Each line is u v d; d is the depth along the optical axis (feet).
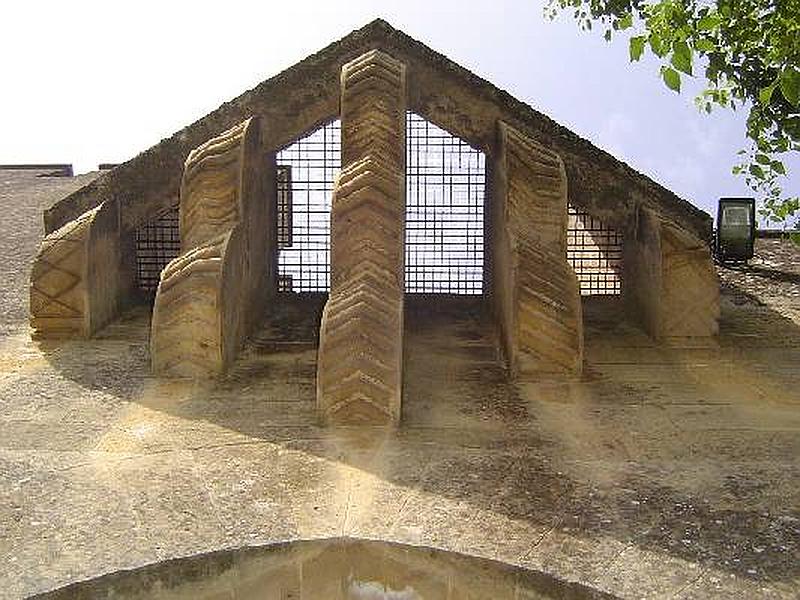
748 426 19.07
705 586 12.46
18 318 28.09
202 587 13.15
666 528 14.11
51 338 25.67
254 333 26.50
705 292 25.95
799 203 20.13
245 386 21.50
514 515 14.52
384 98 24.56
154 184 28.78
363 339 18.92
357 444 17.69
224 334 22.43
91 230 26.21
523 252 22.86
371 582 13.60
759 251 41.24
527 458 17.07
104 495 15.15
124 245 29.25
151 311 29.25
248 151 25.75
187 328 22.04
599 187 29.17
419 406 20.24
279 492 15.34
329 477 15.99
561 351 22.27
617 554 13.29
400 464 16.65
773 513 14.67
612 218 29.30
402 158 23.73
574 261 34.14
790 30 13.62
